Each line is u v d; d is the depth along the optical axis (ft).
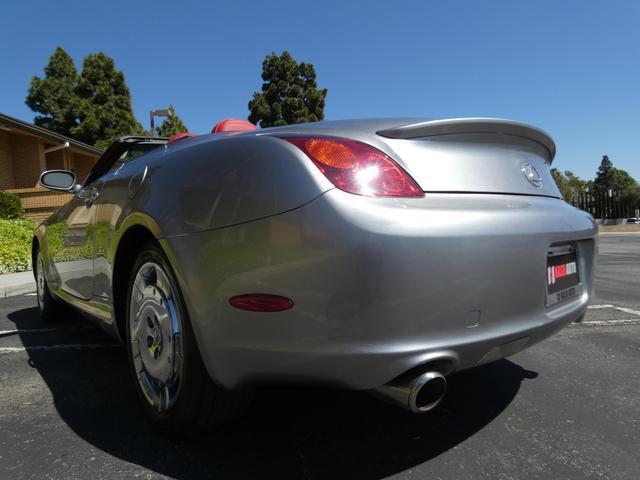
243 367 5.58
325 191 5.22
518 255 5.87
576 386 8.73
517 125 6.64
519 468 6.03
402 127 5.86
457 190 5.95
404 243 5.09
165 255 6.45
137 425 7.22
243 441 6.71
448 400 8.13
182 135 9.29
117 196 8.13
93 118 78.95
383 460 6.21
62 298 11.67
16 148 51.31
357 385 5.28
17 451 6.48
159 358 6.73
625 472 5.93
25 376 9.43
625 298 17.49
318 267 5.10
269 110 88.38
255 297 5.38
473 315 5.52
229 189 5.83
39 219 44.57
